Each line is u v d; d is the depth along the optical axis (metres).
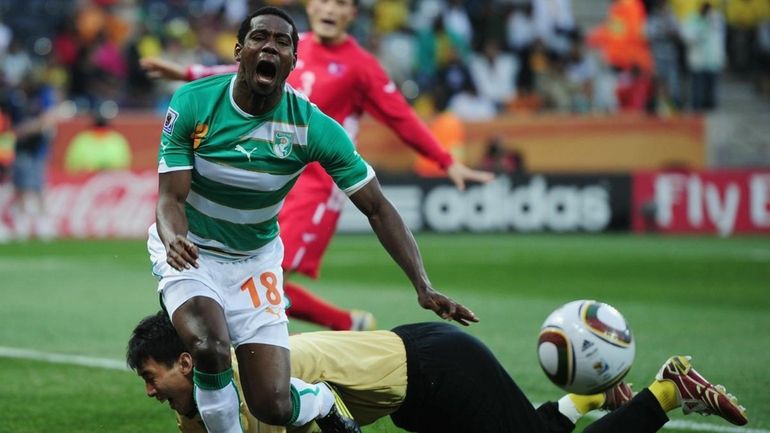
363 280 50.62
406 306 42.03
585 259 59.69
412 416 18.88
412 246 18.31
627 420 18.34
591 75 90.44
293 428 17.83
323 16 28.12
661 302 43.34
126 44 83.06
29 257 59.62
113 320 38.22
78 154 73.25
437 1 91.75
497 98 87.25
